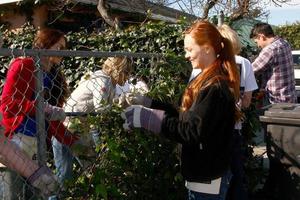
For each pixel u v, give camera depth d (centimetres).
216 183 243
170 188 330
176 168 324
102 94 305
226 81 234
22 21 1178
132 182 292
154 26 549
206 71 240
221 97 228
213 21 568
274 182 375
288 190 356
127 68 320
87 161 272
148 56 324
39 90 239
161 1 1025
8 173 225
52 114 264
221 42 246
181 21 521
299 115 338
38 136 241
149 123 239
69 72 588
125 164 286
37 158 243
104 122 279
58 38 329
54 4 1107
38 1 1091
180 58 357
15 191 227
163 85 329
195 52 245
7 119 258
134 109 245
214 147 235
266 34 500
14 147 214
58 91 304
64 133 274
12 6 1180
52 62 293
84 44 646
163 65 343
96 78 313
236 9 847
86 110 310
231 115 235
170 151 320
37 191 223
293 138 346
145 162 299
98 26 1198
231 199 286
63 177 269
